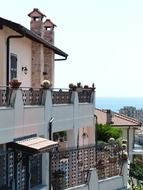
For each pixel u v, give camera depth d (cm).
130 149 4775
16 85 1716
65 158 2048
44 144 1723
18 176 1733
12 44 2252
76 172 2091
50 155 1975
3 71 2125
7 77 2155
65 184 2034
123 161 2367
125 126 4728
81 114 2406
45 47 2798
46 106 1997
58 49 2861
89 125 2522
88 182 2114
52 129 2069
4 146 1700
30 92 1859
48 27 3055
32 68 2633
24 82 2491
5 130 1644
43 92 1992
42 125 1962
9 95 1691
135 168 4141
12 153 1695
